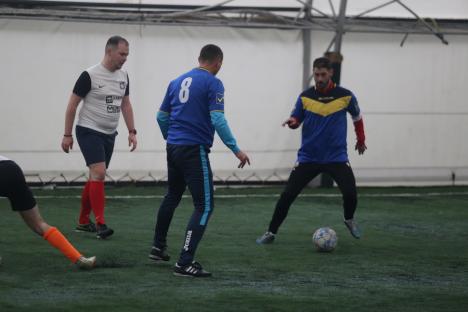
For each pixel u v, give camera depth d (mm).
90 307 10352
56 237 12516
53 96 24062
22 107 23891
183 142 12406
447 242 16672
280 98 25594
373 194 24812
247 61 25219
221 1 24578
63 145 15875
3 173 11734
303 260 14141
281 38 25328
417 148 26812
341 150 15641
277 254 14695
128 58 24406
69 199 21953
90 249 14617
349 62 25891
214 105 12273
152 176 25109
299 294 11445
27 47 23719
